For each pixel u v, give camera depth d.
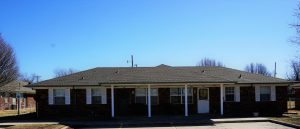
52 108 37.47
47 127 27.55
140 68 42.19
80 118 35.72
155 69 39.00
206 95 37.94
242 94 38.00
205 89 37.94
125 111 37.53
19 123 31.42
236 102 37.84
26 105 69.50
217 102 37.84
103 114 37.44
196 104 37.81
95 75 40.09
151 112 37.59
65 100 37.53
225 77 38.44
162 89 37.84
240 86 37.97
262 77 39.12
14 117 38.09
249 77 38.91
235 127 27.50
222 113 35.53
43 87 37.34
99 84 34.75
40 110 37.47
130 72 38.06
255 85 37.81
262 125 28.50
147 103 37.59
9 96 62.22
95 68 42.56
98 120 32.97
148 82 34.16
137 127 28.95
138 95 37.78
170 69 39.16
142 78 35.25
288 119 30.89
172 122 30.38
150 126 29.45
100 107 37.53
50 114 37.41
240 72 40.69
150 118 33.75
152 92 37.84
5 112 52.69
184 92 37.84
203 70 40.97
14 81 63.00
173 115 36.50
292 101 56.75
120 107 37.56
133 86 36.56
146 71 37.97
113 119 33.56
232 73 40.19
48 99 37.53
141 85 35.50
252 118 32.66
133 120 32.38
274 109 37.91
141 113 37.34
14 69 62.97
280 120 30.09
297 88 50.16
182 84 34.59
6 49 60.75
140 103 37.59
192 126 28.83
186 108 35.06
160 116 35.53
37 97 37.59
